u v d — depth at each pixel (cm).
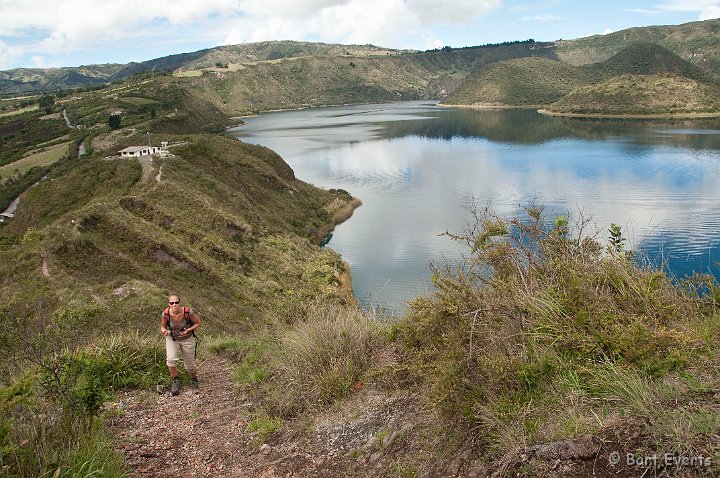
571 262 449
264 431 459
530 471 283
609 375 329
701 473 248
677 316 405
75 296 2505
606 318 381
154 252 3434
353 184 7494
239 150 6856
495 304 405
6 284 2772
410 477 336
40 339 688
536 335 378
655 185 6175
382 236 4938
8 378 579
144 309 2253
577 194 5859
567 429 298
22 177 7550
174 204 4478
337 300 2942
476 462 318
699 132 11569
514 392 348
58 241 3117
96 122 12050
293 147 11556
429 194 6569
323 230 5497
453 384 359
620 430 288
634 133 11862
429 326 429
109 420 519
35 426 369
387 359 531
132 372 672
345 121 18138
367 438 404
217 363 790
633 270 456
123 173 5444
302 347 570
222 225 4316
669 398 299
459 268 490
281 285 3591
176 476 398
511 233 486
